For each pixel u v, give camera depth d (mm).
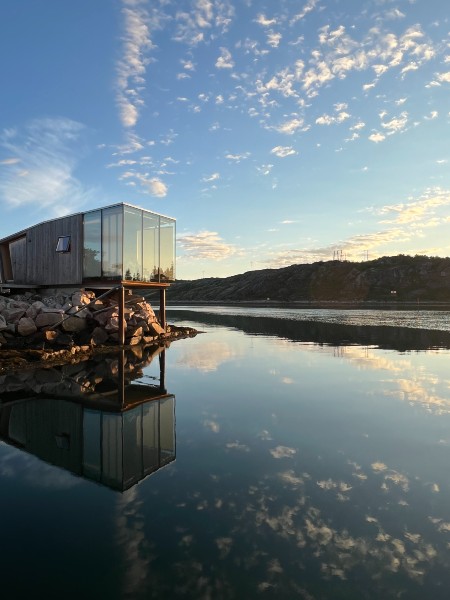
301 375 11484
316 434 6516
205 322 33656
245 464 5328
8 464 5516
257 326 29188
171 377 11398
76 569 3264
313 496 4426
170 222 21562
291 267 129750
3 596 2963
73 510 4211
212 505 4246
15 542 3637
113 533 3762
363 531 3744
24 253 21953
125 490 4648
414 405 8250
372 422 7133
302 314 44531
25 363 13711
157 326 21406
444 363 13305
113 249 17906
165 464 5355
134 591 2996
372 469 5145
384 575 3152
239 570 3211
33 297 19922
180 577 3148
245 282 126562
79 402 8875
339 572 3182
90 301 18609
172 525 3873
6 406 8586
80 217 19125
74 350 15766
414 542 3574
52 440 6531
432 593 2961
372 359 14188
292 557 3371
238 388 9961
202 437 6418
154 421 7352
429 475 4969
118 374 11922
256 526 3830
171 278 21766
